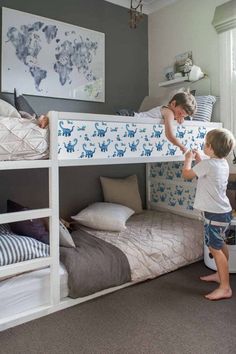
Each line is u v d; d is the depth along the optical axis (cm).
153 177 346
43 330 165
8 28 255
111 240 237
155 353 145
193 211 300
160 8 333
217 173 203
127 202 315
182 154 239
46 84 276
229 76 269
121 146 206
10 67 257
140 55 344
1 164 162
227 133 205
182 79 293
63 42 284
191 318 175
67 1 287
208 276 224
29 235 199
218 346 150
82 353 146
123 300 196
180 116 234
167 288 213
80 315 179
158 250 229
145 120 218
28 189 274
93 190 317
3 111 184
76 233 254
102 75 312
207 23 287
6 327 166
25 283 175
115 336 159
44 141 173
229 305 190
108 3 315
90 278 192
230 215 211
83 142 188
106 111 319
